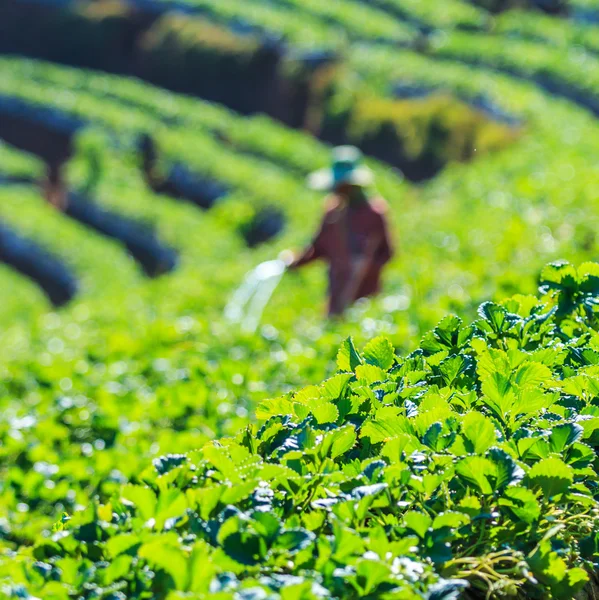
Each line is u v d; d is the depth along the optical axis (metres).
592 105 59.44
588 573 3.91
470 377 4.58
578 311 5.25
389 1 83.00
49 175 72.94
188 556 2.95
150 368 13.62
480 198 28.75
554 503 3.71
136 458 9.58
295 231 44.91
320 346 11.17
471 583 3.52
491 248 19.06
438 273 16.84
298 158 64.69
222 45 82.88
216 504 3.41
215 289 25.05
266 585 2.84
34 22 93.06
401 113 66.06
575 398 4.34
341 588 2.98
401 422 3.92
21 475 9.59
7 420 11.88
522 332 4.93
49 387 14.30
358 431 4.18
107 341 17.55
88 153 65.69
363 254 14.80
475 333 4.98
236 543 3.15
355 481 3.61
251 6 87.12
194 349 14.09
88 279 52.81
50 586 3.05
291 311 17.11
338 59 76.69
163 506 3.42
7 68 83.75
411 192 53.62
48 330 24.27
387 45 77.69
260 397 10.23
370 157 65.44
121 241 60.00
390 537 3.41
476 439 3.72
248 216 55.44
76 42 90.69
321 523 3.46
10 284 54.12
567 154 33.50
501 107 59.12
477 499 3.62
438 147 61.41
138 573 3.05
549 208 21.81
